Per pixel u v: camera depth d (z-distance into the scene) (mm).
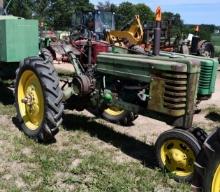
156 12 4930
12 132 5887
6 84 8617
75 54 5996
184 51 15305
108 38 15656
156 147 4773
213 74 5031
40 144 5461
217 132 3684
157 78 4695
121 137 6020
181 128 4637
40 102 5562
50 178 4477
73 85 5742
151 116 4930
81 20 17547
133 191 4348
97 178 4551
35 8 52875
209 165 3660
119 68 5207
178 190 4379
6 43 6672
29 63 5590
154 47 5098
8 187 4289
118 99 5348
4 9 8586
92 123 6570
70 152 5203
